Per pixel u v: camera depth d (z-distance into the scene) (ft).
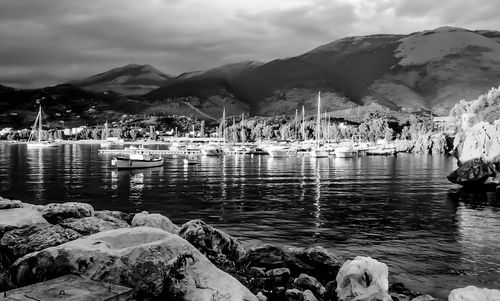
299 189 204.74
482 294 48.70
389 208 150.00
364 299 56.29
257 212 141.49
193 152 590.14
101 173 289.74
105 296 33.12
